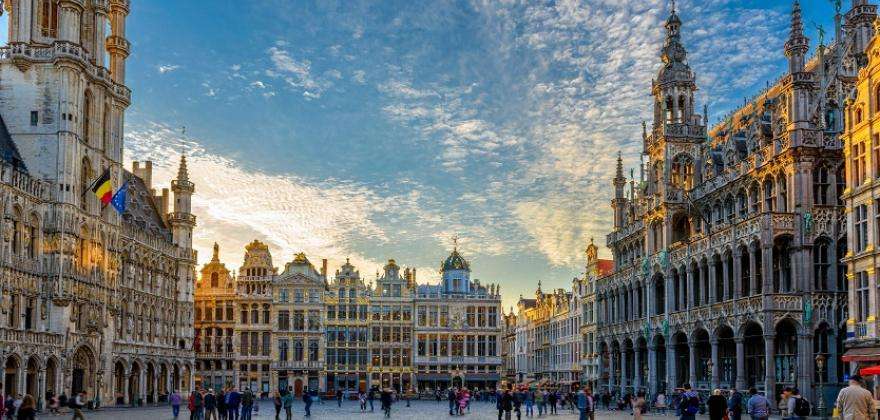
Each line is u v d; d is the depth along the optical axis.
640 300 80.38
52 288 70.44
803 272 56.81
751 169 63.06
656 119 76.25
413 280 144.25
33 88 73.12
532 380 136.38
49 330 70.19
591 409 40.78
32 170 72.12
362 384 137.00
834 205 57.38
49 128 72.56
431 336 139.62
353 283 139.12
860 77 48.69
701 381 72.00
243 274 134.00
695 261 67.69
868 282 47.50
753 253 59.34
